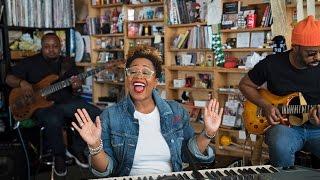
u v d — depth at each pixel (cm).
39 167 354
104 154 160
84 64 502
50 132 336
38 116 347
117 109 176
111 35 479
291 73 242
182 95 426
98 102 499
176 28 421
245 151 362
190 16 399
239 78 385
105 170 162
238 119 374
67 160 363
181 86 416
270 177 131
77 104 354
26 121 363
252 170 141
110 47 485
